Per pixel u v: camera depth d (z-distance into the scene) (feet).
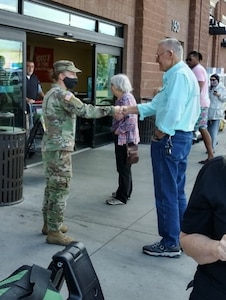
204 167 5.43
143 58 34.14
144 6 33.24
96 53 29.55
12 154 16.65
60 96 12.47
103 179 21.81
